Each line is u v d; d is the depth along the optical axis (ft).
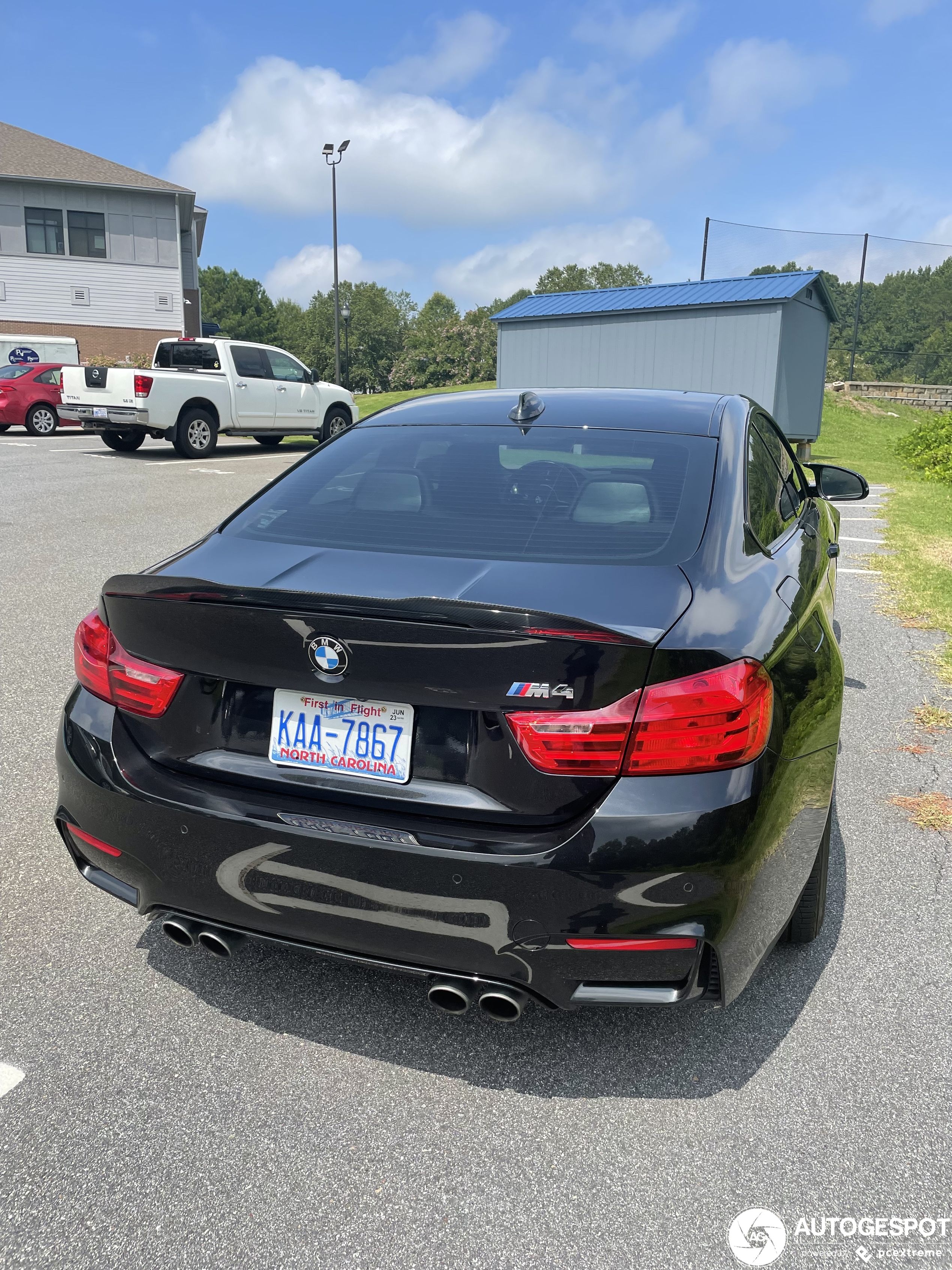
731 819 6.04
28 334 103.45
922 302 274.36
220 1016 7.77
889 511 39.34
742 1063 7.29
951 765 13.07
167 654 6.91
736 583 7.18
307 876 6.52
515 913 6.08
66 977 8.22
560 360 70.90
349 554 7.43
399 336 469.57
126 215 104.73
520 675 5.93
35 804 11.41
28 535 28.30
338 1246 5.70
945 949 8.80
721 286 65.21
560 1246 5.71
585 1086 7.04
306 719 6.61
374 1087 7.01
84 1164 6.26
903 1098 6.92
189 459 51.93
